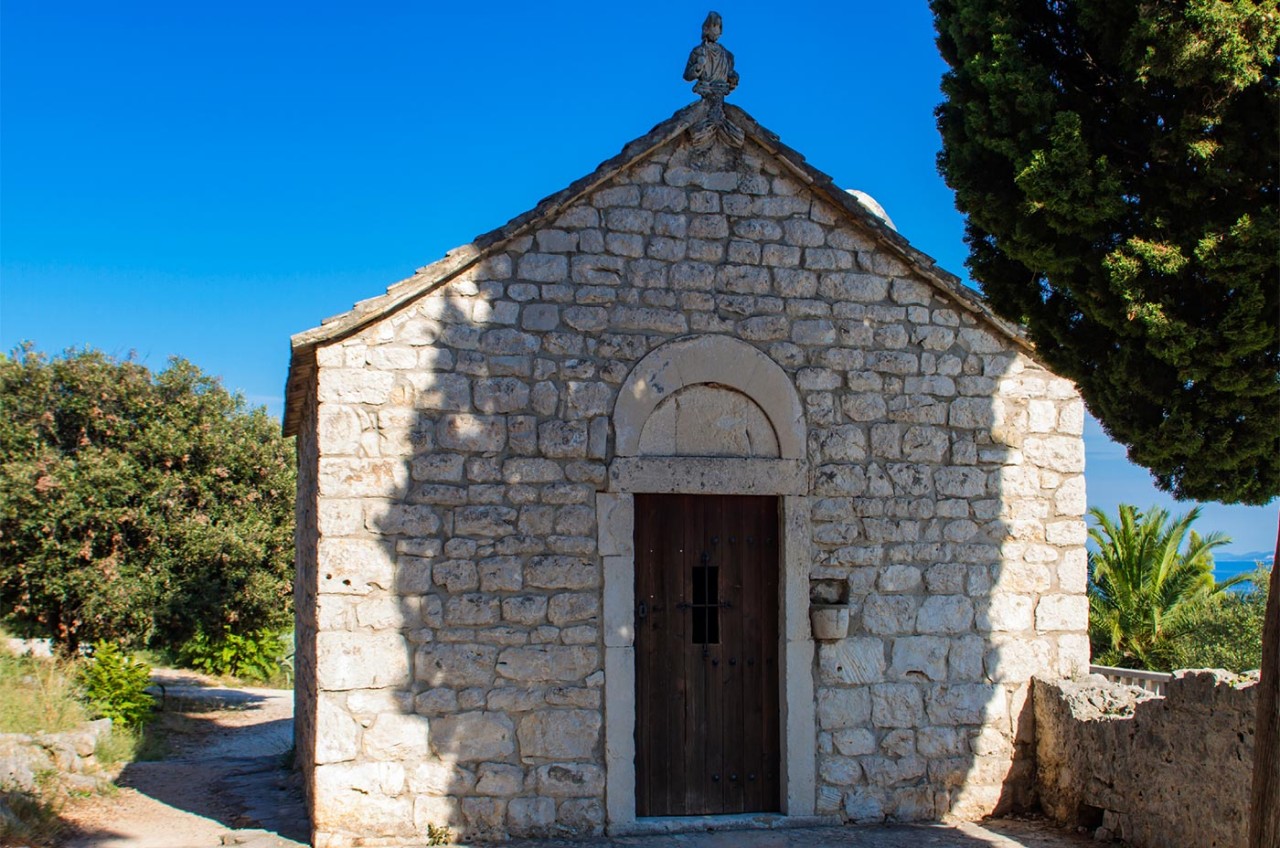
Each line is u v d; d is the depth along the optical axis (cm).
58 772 1059
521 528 904
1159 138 725
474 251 907
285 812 991
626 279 943
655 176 959
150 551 1920
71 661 1577
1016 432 1016
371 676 866
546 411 918
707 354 950
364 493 880
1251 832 605
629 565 918
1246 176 712
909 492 985
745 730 951
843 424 977
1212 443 736
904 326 998
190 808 1018
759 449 960
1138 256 724
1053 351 834
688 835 902
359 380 888
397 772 862
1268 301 694
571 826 888
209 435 2036
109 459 1902
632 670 911
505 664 889
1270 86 693
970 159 829
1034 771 993
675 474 934
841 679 955
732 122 964
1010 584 1001
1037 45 815
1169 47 691
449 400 902
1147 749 870
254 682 2244
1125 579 2147
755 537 968
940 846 882
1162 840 852
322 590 866
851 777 948
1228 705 797
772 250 975
